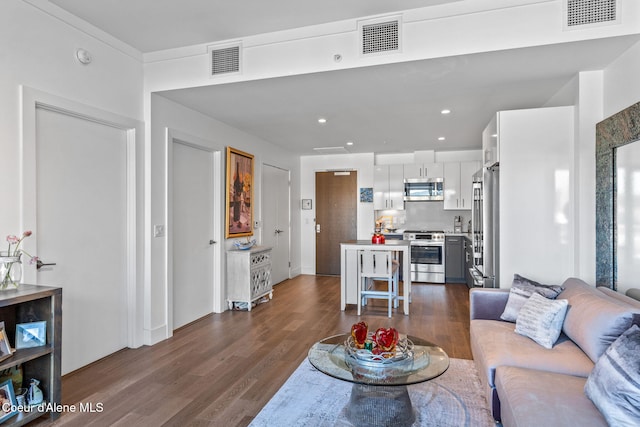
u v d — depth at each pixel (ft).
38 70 8.07
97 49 9.52
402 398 6.91
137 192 10.84
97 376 8.91
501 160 10.50
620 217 8.36
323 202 23.53
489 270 11.61
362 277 15.26
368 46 9.00
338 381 8.63
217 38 10.09
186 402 7.73
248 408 7.50
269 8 8.54
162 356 10.16
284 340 11.43
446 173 21.44
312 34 9.43
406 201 23.11
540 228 10.30
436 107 12.67
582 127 9.55
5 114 7.45
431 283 20.67
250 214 16.93
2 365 6.31
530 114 10.36
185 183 13.02
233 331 12.32
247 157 16.66
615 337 6.09
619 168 8.41
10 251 7.41
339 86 10.52
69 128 9.00
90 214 9.58
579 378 6.10
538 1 7.98
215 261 14.66
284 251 21.54
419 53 8.66
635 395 4.53
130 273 10.74
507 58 8.64
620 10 7.61
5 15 7.45
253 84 10.30
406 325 12.91
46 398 7.15
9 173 7.51
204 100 11.85
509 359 6.81
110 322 10.21
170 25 9.36
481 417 7.07
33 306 7.39
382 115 13.76
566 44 7.96
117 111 10.16
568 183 10.14
